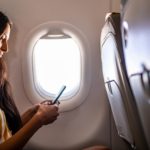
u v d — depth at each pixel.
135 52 0.91
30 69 2.00
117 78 1.26
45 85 2.04
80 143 2.08
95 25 1.99
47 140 2.08
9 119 1.71
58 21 1.98
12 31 2.00
